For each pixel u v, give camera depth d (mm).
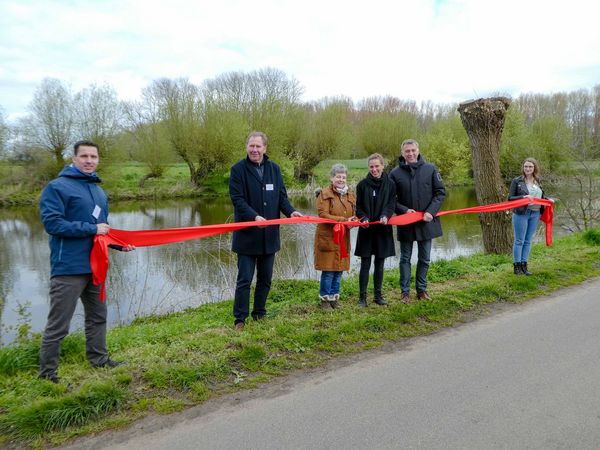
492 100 8438
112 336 4727
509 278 6328
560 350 4031
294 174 39500
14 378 3510
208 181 35156
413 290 6109
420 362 3846
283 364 3799
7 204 26344
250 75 37469
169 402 3174
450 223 16984
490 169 8609
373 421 2938
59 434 2830
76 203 3426
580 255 7973
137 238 4066
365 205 5211
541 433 2775
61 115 28062
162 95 34625
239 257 4680
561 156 15109
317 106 42031
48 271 12328
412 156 5453
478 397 3230
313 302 5676
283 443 2711
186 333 4680
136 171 35500
